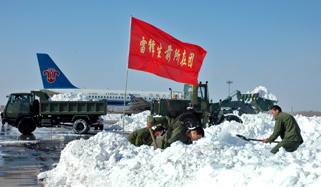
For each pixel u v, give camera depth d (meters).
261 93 32.59
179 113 20.08
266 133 17.91
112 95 47.28
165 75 10.85
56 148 13.28
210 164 4.64
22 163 9.43
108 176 5.77
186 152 6.05
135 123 26.66
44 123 20.86
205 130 16.56
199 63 11.17
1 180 7.08
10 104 20.80
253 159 4.98
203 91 20.42
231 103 22.78
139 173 5.36
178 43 10.84
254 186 3.62
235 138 10.68
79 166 6.71
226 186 3.90
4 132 22.44
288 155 5.56
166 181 4.69
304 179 3.35
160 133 7.95
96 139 9.40
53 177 7.26
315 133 14.37
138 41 10.50
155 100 20.97
